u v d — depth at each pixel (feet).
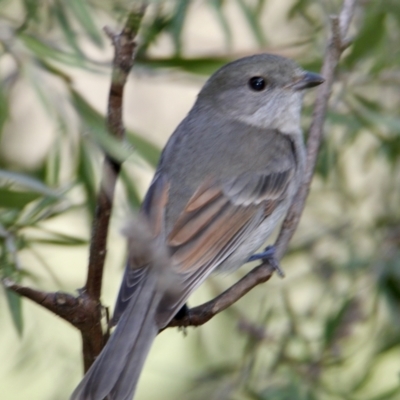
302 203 32.63
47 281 35.99
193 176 32.60
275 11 40.19
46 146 40.19
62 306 24.61
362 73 37.32
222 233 31.65
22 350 38.65
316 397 35.40
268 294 39.01
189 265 29.91
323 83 33.24
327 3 38.24
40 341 38.52
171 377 37.96
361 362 38.52
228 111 35.83
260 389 36.22
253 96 35.76
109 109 24.02
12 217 30.94
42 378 42.47
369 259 37.65
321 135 33.35
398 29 38.14
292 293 39.45
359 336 37.76
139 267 27.66
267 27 40.06
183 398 39.27
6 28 31.45
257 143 34.73
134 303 27.04
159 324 26.76
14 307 30.73
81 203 34.94
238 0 36.19
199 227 31.09
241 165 33.50
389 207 39.73
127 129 34.42
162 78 36.45
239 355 39.09
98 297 24.94
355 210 39.88
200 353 39.37
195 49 40.65
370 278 37.24
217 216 31.91
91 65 34.58
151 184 32.30
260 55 36.35
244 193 32.99
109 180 24.32
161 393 40.11
